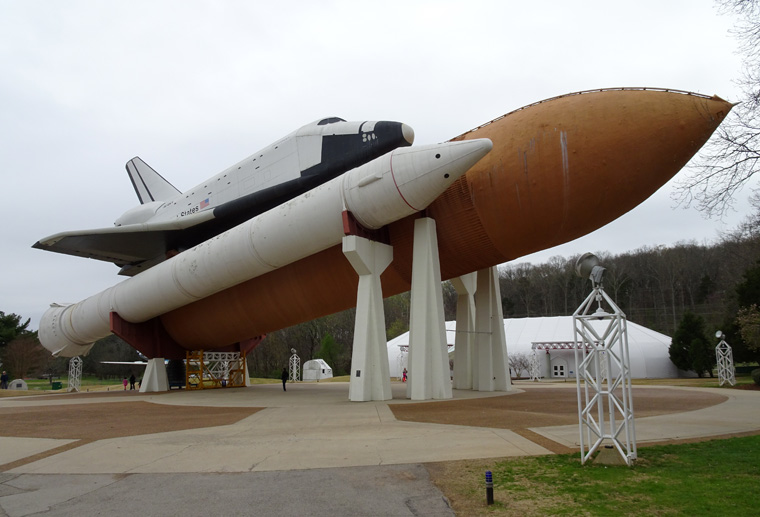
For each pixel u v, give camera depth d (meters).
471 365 19.06
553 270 85.44
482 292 18.19
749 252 39.97
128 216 27.05
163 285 19.67
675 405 12.70
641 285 76.25
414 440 8.20
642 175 12.18
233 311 21.28
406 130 15.91
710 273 71.00
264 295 19.81
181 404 16.52
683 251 74.62
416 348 14.43
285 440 8.72
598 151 12.23
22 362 53.62
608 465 6.08
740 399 14.37
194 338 24.09
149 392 23.33
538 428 9.05
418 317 14.52
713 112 11.30
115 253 23.69
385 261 15.26
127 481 6.31
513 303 83.19
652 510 4.52
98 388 44.78
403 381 33.00
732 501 4.70
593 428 6.44
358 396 14.31
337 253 17.14
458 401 13.71
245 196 19.23
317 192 14.99
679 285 70.75
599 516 4.42
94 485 6.17
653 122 11.72
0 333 54.00
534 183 13.09
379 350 14.62
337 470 6.43
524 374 37.19
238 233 16.81
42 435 10.16
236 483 6.01
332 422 10.59
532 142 13.02
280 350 61.28
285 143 18.62
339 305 18.72
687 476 5.55
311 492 5.52
